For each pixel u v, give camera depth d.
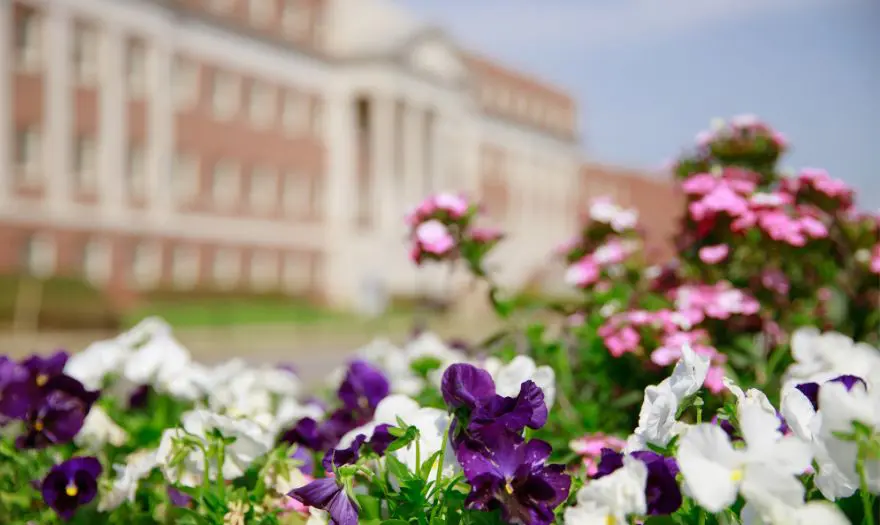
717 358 3.44
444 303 40.91
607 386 3.82
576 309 4.38
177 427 2.53
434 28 51.69
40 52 31.72
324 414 3.51
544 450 1.96
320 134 46.78
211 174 39.72
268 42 43.16
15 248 31.05
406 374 4.32
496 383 2.28
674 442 1.94
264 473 2.48
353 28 49.25
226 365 3.91
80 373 3.72
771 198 4.02
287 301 40.28
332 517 2.02
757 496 1.64
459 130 56.34
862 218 4.46
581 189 70.19
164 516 2.64
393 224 49.16
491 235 4.06
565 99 69.19
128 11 34.94
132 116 35.34
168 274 37.34
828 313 4.82
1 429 3.31
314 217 46.44
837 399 1.68
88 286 23.83
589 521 1.77
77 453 3.11
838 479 1.78
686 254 4.34
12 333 21.73
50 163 32.00
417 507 2.00
